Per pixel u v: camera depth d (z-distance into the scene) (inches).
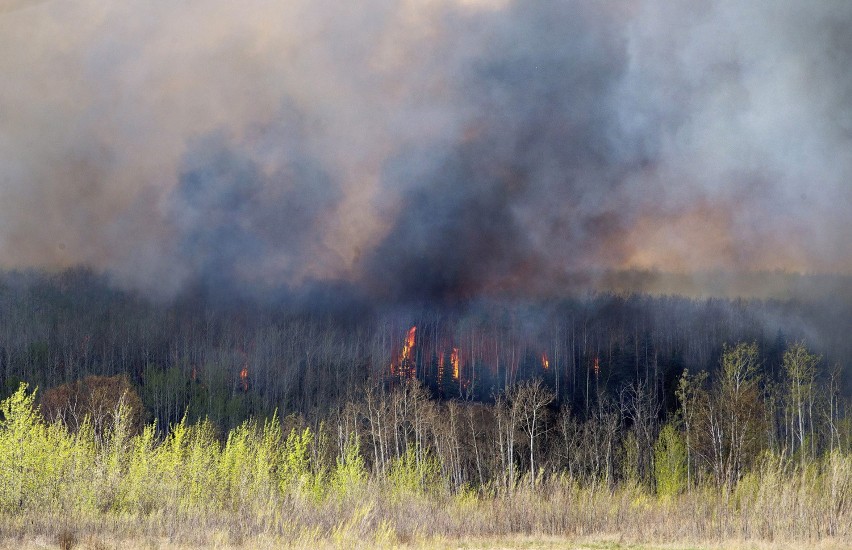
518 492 3543.3
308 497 3206.2
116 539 2342.5
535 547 2605.8
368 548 2359.7
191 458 3297.2
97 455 3038.9
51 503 2687.0
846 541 2536.9
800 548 2440.9
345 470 3678.6
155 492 2989.7
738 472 3828.7
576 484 3784.5
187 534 2449.6
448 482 4252.0
